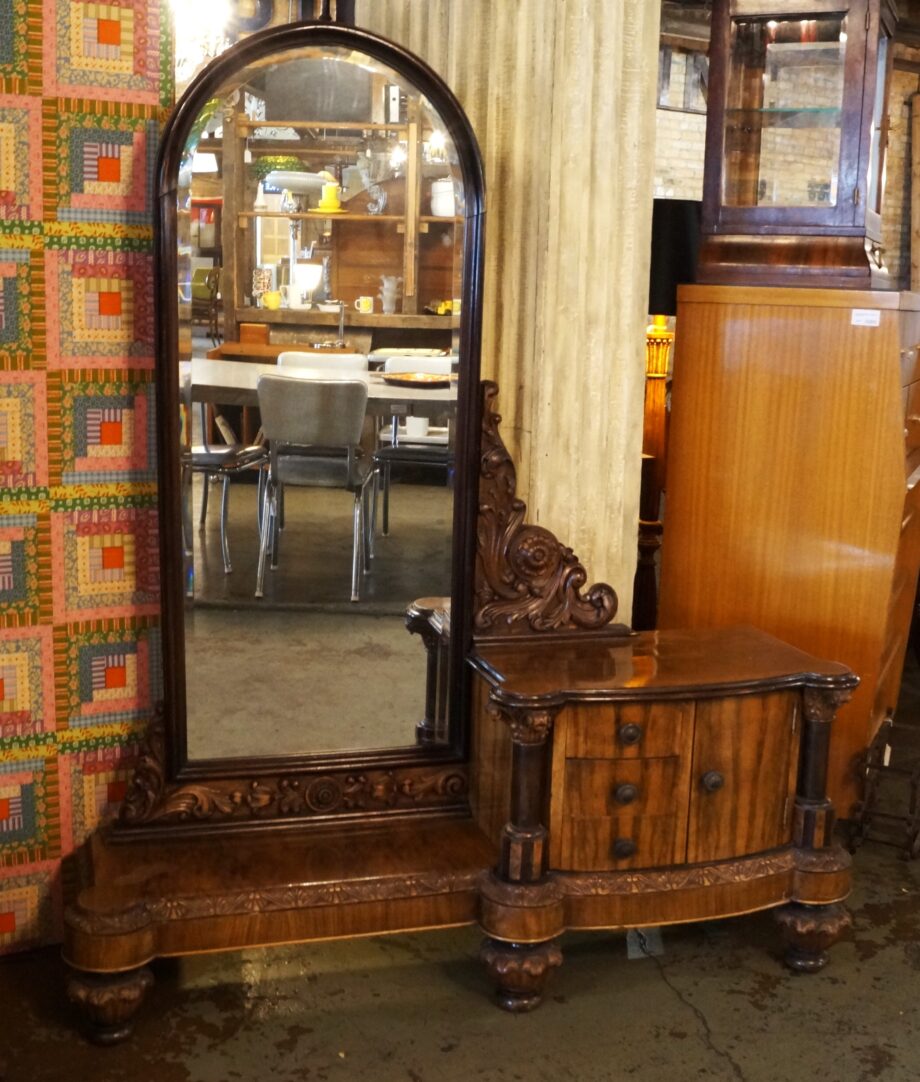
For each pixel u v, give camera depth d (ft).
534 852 8.39
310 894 8.16
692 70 29.91
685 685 8.52
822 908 9.07
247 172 8.25
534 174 9.22
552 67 8.98
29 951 8.96
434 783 9.28
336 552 8.89
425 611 9.17
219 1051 7.98
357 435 8.75
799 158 10.73
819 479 10.72
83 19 7.96
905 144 30.89
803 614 10.97
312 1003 8.56
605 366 9.65
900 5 26.94
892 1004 8.73
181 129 7.85
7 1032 8.13
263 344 8.49
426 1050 8.05
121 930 7.76
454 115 8.43
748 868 8.89
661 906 8.68
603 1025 8.39
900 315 10.35
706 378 10.99
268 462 8.65
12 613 8.45
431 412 8.91
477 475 9.12
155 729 8.64
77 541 8.53
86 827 8.95
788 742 9.00
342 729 9.12
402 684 9.20
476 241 8.65
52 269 8.14
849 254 10.61
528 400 9.55
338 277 8.56
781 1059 8.05
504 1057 8.00
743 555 11.09
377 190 8.54
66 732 8.75
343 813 9.07
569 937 9.61
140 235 8.31
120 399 8.46
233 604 8.72
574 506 9.78
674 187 30.42
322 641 8.95
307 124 8.29
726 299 10.80
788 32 10.57
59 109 7.98
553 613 9.50
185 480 8.46
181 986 8.72
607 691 8.35
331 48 8.16
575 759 8.49
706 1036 8.29
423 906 8.39
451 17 9.16
